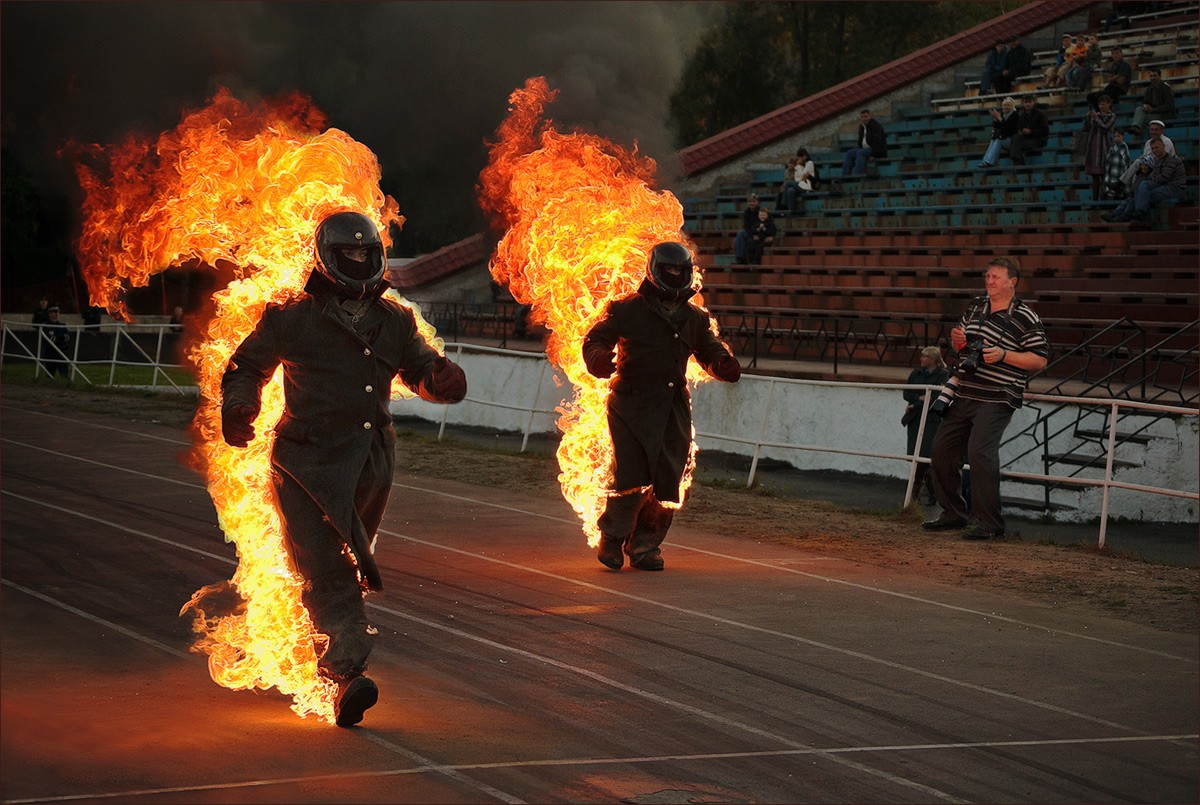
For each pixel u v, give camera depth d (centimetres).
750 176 3903
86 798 657
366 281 820
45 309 3922
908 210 3178
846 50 5522
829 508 1722
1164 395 2050
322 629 802
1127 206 2745
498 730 788
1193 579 1289
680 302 1284
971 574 1302
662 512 1302
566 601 1152
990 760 756
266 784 684
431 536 1473
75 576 1214
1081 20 4322
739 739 782
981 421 1497
